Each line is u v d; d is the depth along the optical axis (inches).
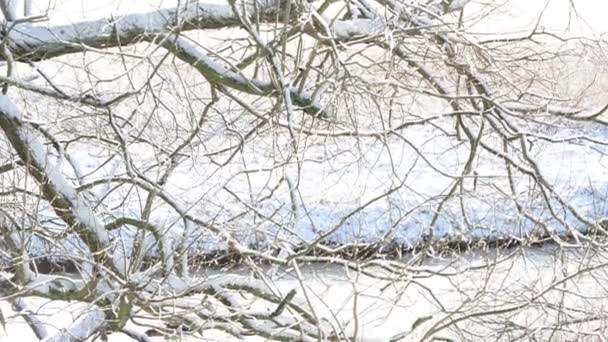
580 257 315.0
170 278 290.7
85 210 294.0
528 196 316.8
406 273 286.4
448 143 359.3
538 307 306.5
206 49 273.0
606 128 359.6
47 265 320.2
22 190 295.6
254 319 296.7
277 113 278.5
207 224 281.6
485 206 322.7
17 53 289.9
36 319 316.5
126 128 340.5
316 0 299.7
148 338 314.2
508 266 319.0
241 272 319.9
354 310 257.3
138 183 295.4
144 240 283.6
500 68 335.3
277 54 274.4
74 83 302.0
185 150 323.6
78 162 335.3
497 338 305.3
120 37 289.9
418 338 300.5
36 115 317.7
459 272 290.2
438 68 323.3
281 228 287.1
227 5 292.7
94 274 277.1
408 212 279.4
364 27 301.1
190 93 302.8
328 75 290.2
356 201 292.0
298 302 296.8
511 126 317.7
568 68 338.0
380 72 305.0
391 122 305.0
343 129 304.8
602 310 302.8
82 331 291.3
